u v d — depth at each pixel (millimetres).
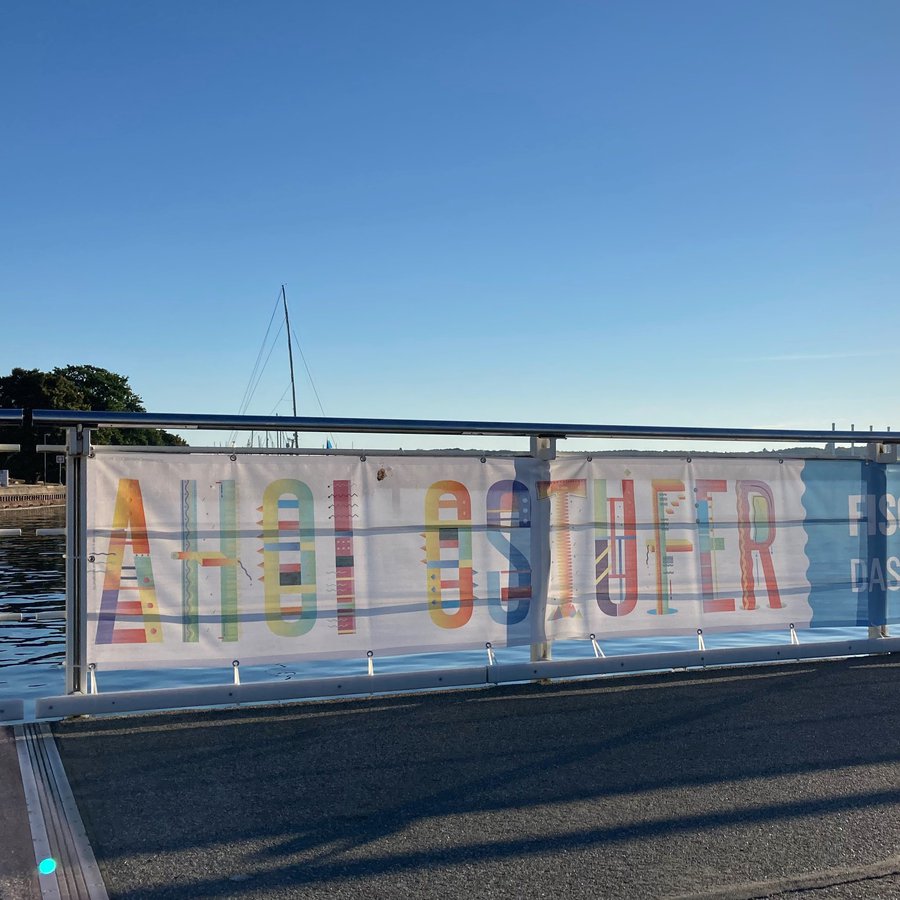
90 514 6195
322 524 6664
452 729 5738
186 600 6367
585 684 6938
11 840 4027
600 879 3707
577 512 7293
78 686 6137
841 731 5695
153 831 4141
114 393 131750
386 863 3840
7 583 26156
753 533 7766
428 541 6898
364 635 6734
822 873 3775
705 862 3869
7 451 6258
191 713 6125
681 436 7316
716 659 7551
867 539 8125
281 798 4559
